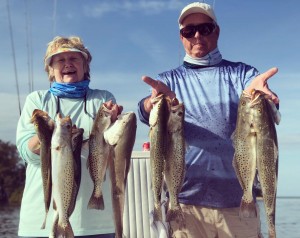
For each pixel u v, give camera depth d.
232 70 1.32
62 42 1.27
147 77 1.11
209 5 1.34
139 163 1.92
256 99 1.08
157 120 1.12
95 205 1.12
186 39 1.34
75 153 1.13
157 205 1.12
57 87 1.25
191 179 1.25
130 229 1.86
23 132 1.21
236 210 1.25
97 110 1.25
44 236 1.15
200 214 1.26
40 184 1.18
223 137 1.25
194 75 1.33
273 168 1.07
